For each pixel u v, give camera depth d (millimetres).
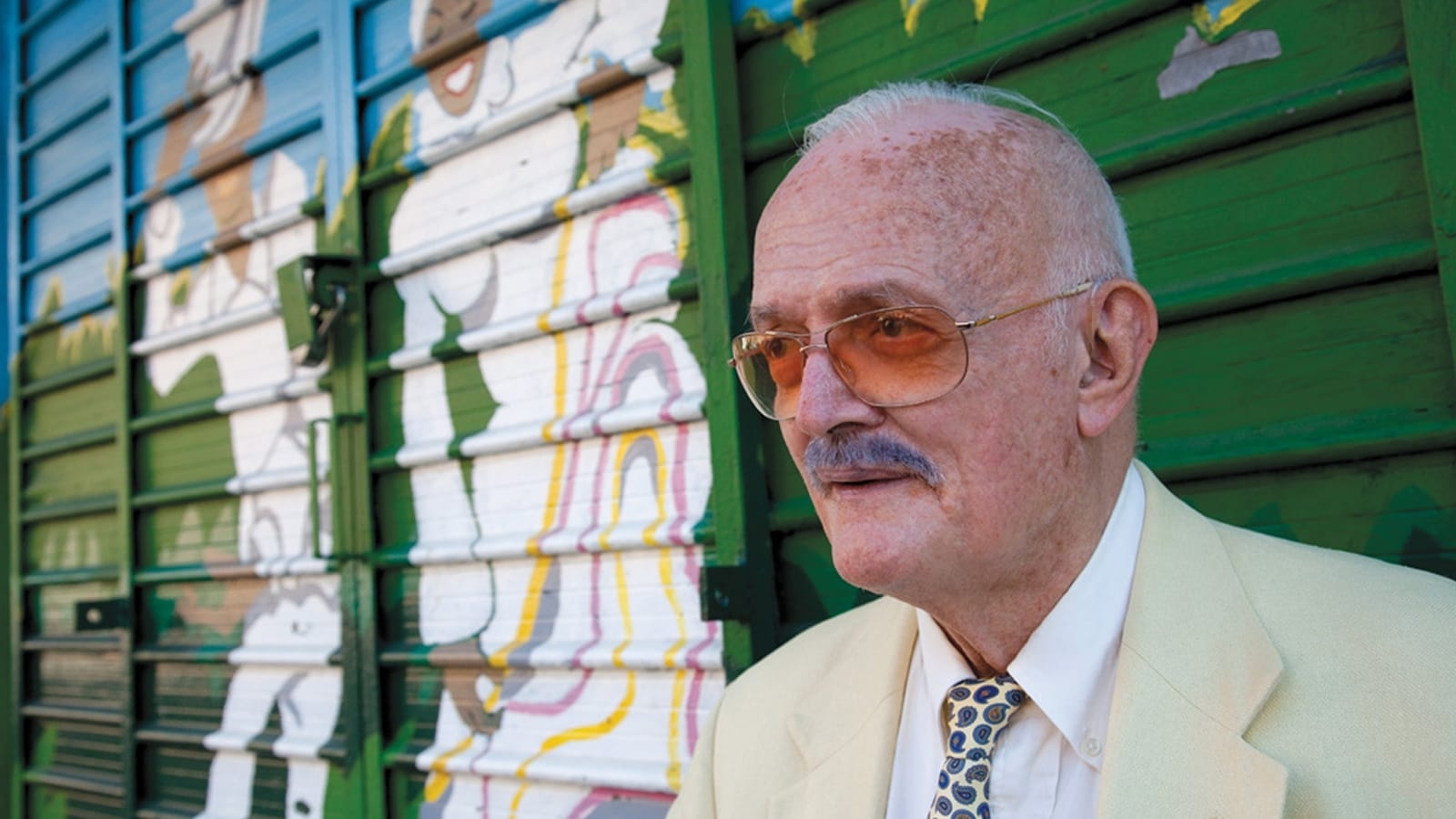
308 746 2830
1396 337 1487
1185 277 1648
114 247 3604
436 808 2588
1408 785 977
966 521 1120
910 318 1120
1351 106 1497
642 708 2246
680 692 2188
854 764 1288
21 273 4070
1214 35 1633
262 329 3104
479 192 2615
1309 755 1016
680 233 2230
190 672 3256
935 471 1122
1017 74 1833
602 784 2250
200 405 3215
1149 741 1067
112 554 3588
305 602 2943
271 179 3123
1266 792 990
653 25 2281
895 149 1164
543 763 2359
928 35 1930
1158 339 1675
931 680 1271
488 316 2574
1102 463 1185
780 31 2129
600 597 2338
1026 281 1124
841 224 1154
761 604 2039
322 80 2934
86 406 3748
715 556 2154
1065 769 1153
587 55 2400
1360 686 1033
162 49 3516
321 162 2977
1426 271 1461
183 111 3416
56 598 3844
